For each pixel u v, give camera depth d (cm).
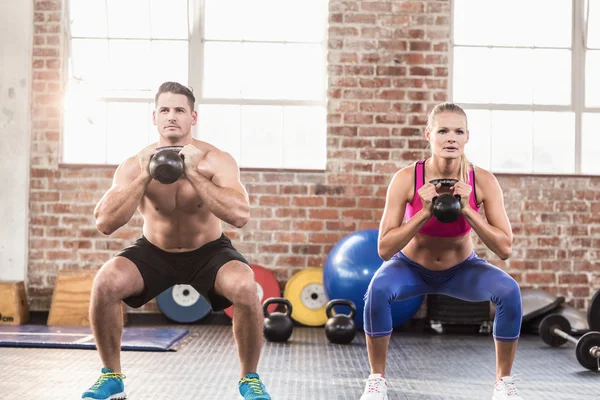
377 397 281
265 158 593
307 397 315
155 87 595
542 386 347
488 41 595
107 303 267
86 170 581
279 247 579
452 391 329
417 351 452
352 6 580
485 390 332
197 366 383
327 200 578
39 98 584
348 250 520
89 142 594
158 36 595
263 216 580
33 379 344
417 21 579
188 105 280
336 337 468
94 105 569
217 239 290
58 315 543
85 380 343
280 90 595
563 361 421
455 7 595
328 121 578
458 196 274
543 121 595
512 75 596
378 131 577
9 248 571
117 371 278
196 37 594
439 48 579
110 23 595
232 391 321
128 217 269
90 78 593
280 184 579
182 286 557
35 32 584
